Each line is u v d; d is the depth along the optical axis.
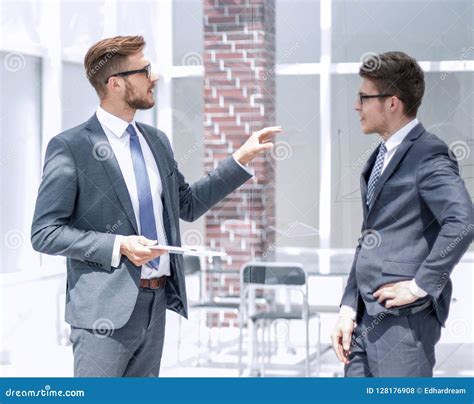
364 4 5.30
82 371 3.82
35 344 5.79
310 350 5.36
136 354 3.99
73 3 5.76
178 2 5.59
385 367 3.71
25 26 5.80
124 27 5.68
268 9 5.46
